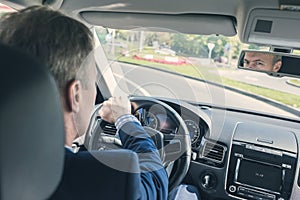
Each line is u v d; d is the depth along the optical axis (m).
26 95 0.64
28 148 0.66
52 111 0.70
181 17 1.96
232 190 2.57
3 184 0.64
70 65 0.87
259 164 2.51
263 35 1.63
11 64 0.64
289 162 2.45
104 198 0.96
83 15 2.13
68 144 0.96
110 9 2.03
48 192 0.72
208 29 1.99
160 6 1.92
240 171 2.54
